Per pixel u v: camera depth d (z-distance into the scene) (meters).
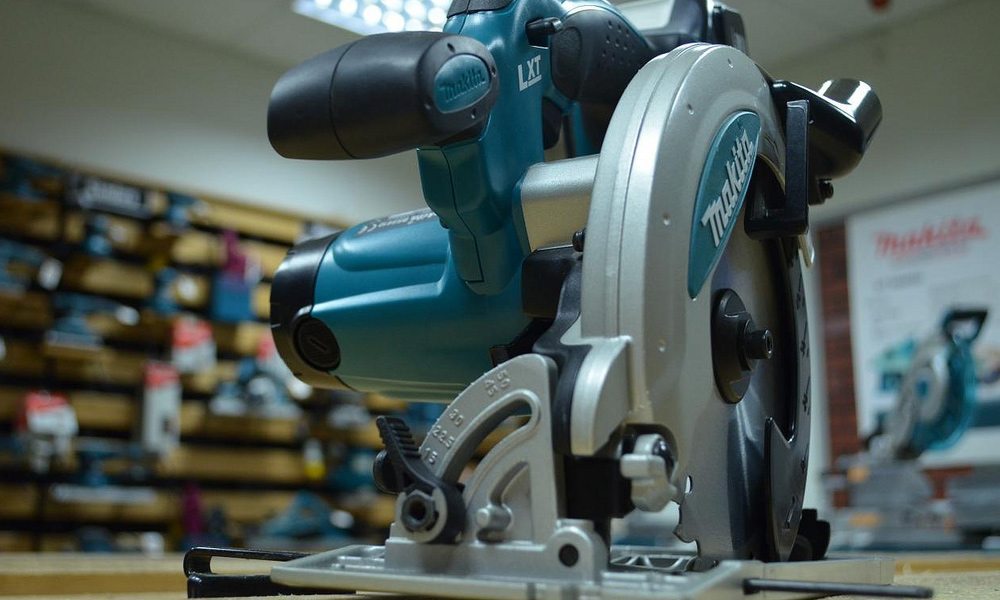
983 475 3.75
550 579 0.68
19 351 4.04
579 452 0.69
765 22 4.77
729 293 0.87
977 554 2.67
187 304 4.63
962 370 4.30
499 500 0.72
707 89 0.85
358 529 5.09
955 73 4.69
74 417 4.13
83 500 4.04
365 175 5.39
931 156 4.74
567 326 0.77
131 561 2.00
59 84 4.36
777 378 1.00
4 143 4.16
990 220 4.52
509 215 0.90
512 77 0.94
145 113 4.61
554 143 1.07
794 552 0.97
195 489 4.48
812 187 1.08
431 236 1.05
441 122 0.75
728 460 0.86
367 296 1.08
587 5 1.09
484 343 0.98
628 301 0.73
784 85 1.00
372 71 0.75
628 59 1.14
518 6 0.96
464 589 0.67
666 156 0.78
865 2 4.62
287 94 0.79
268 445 4.90
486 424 0.75
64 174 4.24
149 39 4.67
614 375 0.71
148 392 4.28
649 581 0.64
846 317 4.98
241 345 4.78
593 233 0.76
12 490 3.99
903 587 0.66
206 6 4.48
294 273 1.16
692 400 0.79
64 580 1.41
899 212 4.83
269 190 5.00
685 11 1.21
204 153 4.79
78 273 4.24
